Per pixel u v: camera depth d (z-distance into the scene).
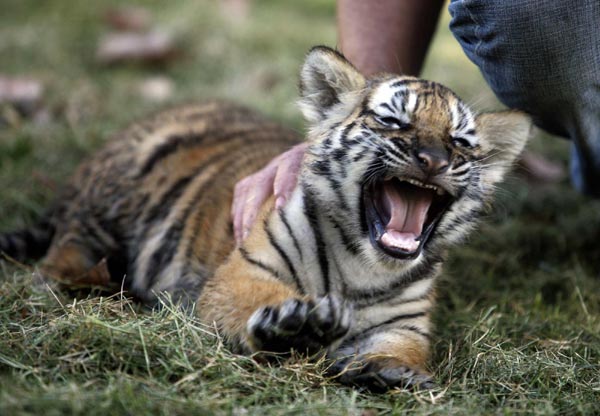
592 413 4.88
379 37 6.83
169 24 14.57
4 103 10.61
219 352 4.97
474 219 6.23
